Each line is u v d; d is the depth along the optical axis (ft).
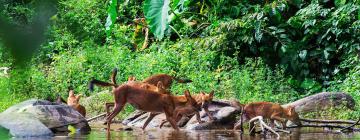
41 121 29.86
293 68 55.26
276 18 57.57
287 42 55.67
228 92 47.73
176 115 34.45
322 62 55.62
